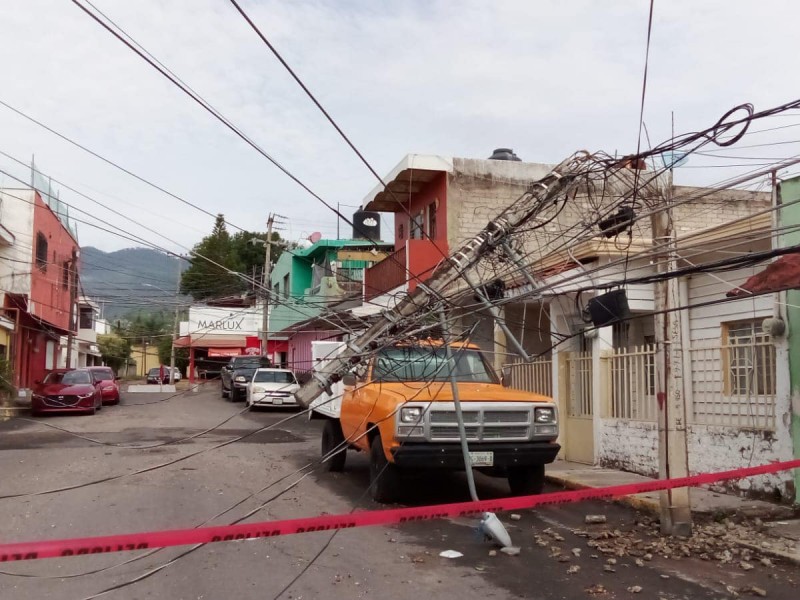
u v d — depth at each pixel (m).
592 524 7.80
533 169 19.80
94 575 5.82
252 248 43.34
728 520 7.66
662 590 5.52
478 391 9.09
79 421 20.55
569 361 12.77
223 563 6.18
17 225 27.14
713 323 10.77
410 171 19.20
